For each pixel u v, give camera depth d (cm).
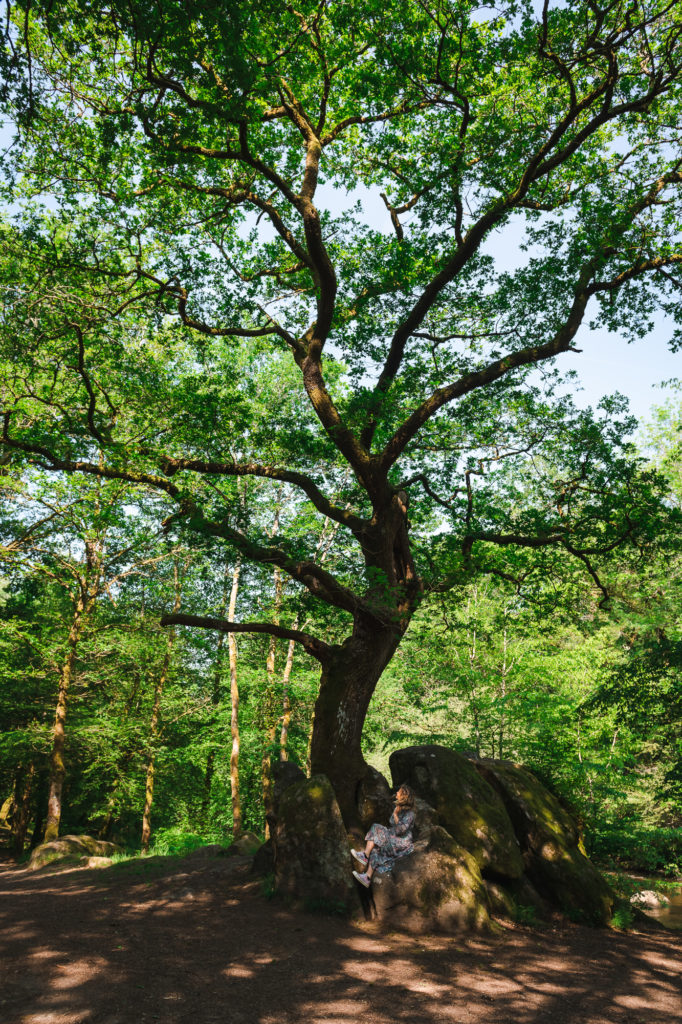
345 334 1238
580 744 1906
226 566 1136
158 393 1134
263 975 599
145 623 2259
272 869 926
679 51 980
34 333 1113
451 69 1094
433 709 2089
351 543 1388
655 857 1568
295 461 1257
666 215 1139
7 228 1277
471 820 938
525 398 1256
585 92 1098
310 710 2614
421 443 1331
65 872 1262
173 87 883
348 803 984
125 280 1278
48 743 2245
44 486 1928
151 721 2466
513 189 1077
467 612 1984
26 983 536
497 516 1209
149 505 1934
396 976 622
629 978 671
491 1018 538
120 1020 482
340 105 1270
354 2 973
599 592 1373
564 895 928
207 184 1291
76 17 684
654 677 1792
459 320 1330
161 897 883
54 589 2466
